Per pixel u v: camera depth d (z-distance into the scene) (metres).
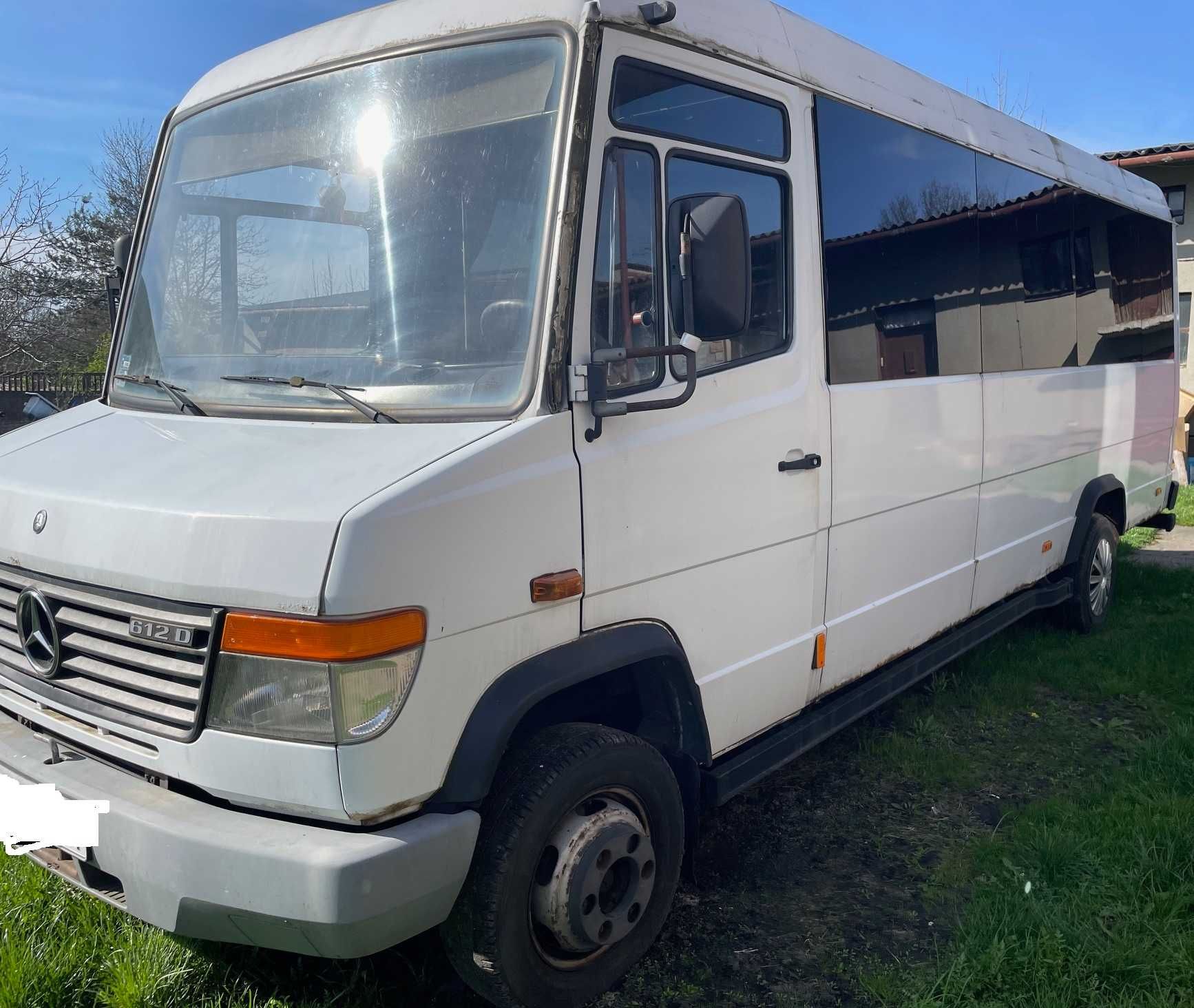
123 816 2.56
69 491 2.87
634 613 3.11
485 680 2.65
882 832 4.22
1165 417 8.27
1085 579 6.78
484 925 2.73
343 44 3.39
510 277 2.86
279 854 2.38
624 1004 3.13
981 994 3.08
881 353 4.36
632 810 3.15
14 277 16.27
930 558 4.84
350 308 3.12
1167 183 21.33
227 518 2.49
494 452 2.64
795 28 3.96
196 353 3.47
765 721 3.80
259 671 2.43
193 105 3.83
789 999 3.14
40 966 3.01
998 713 5.52
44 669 2.90
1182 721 5.22
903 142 4.60
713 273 2.84
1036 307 5.96
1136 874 3.61
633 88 3.03
